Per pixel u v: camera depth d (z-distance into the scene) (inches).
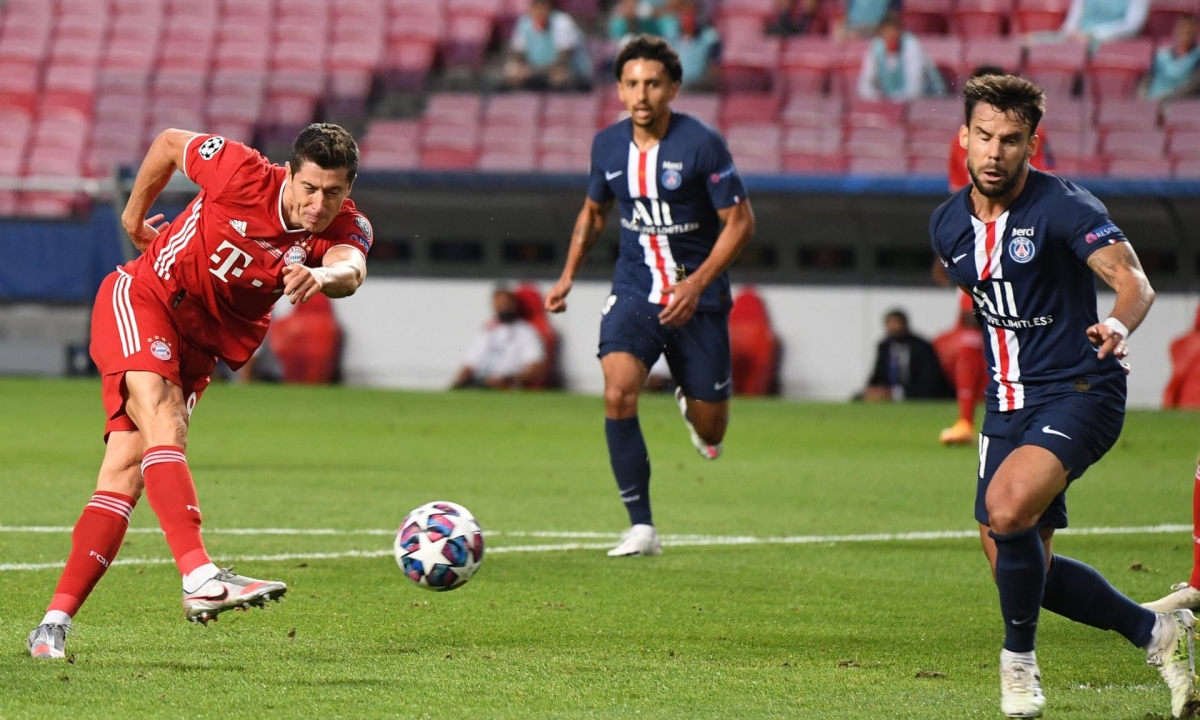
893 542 1040.2
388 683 595.5
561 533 1067.9
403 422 1950.1
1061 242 583.8
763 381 2389.3
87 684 579.2
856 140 2874.0
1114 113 2842.0
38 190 2957.7
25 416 1915.6
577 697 579.2
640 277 1025.5
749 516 1172.5
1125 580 892.0
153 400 629.0
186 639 676.1
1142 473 1481.3
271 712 542.9
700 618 759.7
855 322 2372.0
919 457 1610.5
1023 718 542.3
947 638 719.1
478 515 1152.8
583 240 1069.1
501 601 793.6
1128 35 2984.7
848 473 1466.5
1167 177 2370.8
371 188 2444.6
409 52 3240.7
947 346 2349.9
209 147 648.4
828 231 2365.9
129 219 685.3
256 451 1593.3
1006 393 607.5
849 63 3053.6
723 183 994.1
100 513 639.8
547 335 2448.3
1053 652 689.0
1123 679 634.2
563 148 2960.1
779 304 2391.7
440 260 2469.2
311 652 653.9
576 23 3353.8
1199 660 661.3
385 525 1079.6
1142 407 2314.2
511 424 1945.1
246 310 668.1
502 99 3051.2
